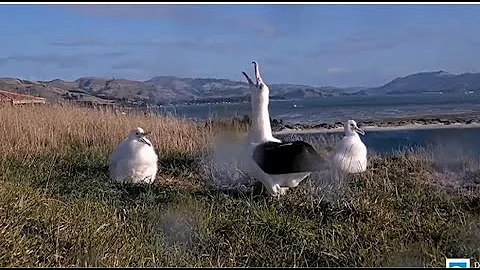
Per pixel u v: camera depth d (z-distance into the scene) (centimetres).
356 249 330
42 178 492
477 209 419
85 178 504
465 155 599
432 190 469
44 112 832
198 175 554
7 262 283
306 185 467
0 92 1070
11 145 662
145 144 502
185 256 327
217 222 377
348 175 496
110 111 837
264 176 451
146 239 350
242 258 329
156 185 496
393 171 538
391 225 375
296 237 352
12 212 343
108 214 386
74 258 304
